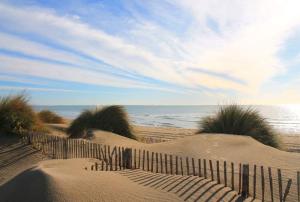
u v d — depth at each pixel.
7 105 14.66
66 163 8.67
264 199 6.58
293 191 7.07
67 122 24.80
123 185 6.35
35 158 11.23
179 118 59.88
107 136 14.41
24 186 6.01
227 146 10.91
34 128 14.77
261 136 14.12
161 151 10.55
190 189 6.38
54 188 5.75
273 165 9.03
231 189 6.63
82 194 5.71
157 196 6.00
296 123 46.91
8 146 12.70
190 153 10.06
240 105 15.23
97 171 7.38
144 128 29.27
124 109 17.41
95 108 17.53
